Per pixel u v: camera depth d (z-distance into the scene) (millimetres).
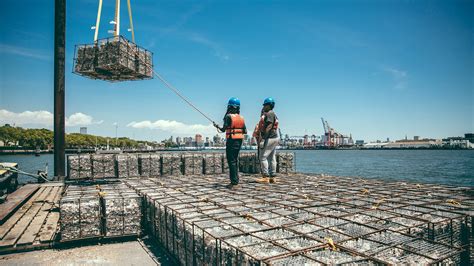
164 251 4922
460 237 4016
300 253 2838
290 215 4418
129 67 9039
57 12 11266
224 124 7707
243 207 5055
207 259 3406
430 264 2631
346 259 2709
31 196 8758
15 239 5062
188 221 4121
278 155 11891
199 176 10875
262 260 2619
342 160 86938
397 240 3273
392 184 8102
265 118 8320
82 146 148625
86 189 7160
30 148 132375
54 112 11375
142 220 6078
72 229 5191
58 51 11367
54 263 4500
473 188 7043
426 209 4680
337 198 5793
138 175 10461
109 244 5461
